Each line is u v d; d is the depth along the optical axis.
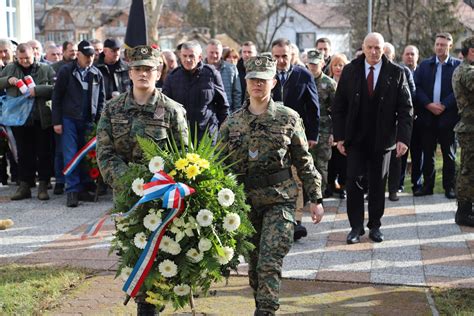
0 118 10.62
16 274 6.75
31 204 10.36
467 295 6.25
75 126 10.23
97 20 55.31
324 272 6.97
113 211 4.94
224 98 9.05
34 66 10.64
